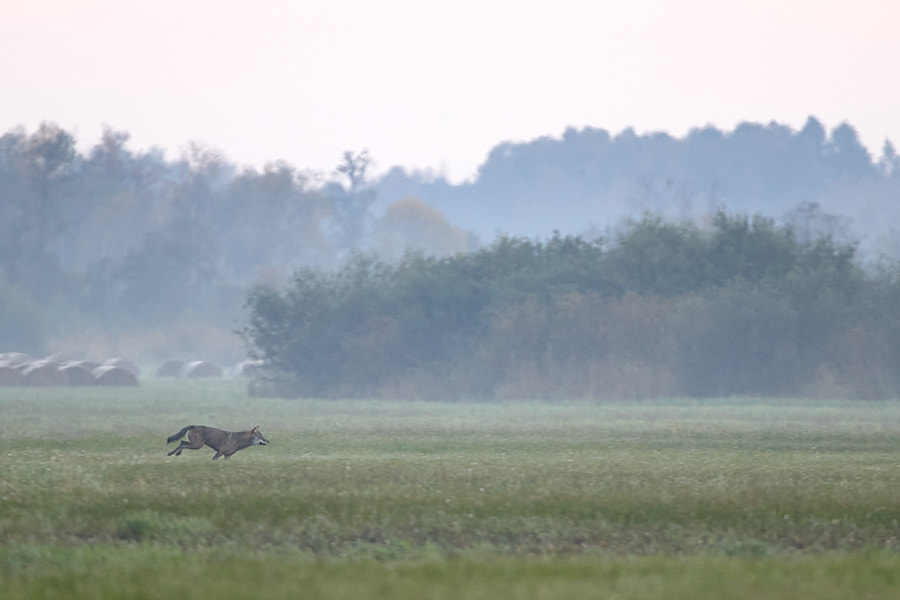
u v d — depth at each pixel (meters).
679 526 78.19
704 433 174.00
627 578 57.41
